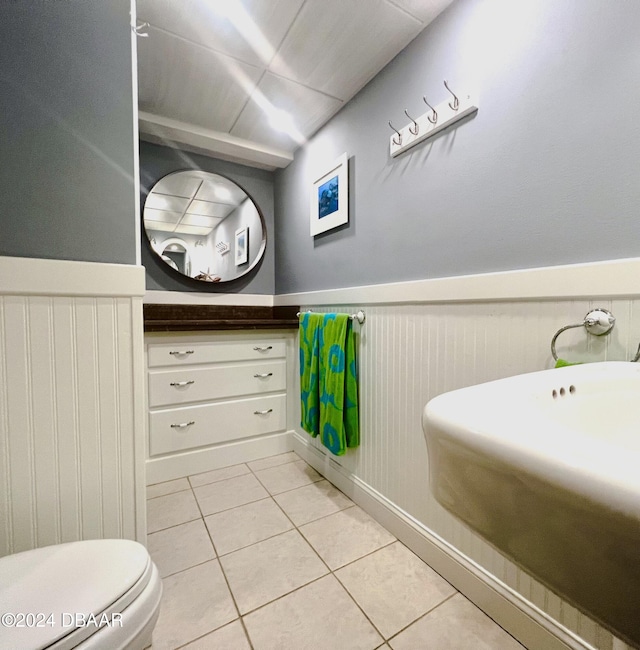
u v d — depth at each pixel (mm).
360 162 1483
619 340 715
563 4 792
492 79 945
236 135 1887
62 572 581
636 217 691
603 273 725
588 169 758
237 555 1178
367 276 1450
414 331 1205
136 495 895
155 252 1974
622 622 231
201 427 1791
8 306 755
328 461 1723
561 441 271
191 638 872
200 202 2100
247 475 1772
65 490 817
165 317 2025
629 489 205
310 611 953
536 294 841
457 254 1059
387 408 1333
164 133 1806
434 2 1053
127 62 869
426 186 1161
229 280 2203
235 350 1871
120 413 872
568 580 260
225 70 1376
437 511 1119
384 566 1133
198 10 1096
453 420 332
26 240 769
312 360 1643
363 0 1048
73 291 809
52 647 454
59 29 791
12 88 747
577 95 772
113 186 858
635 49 684
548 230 832
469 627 913
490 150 956
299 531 1313
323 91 1494
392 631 896
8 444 760
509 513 290
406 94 1230
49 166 787
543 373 542
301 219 1997
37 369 783
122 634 515
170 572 1097
